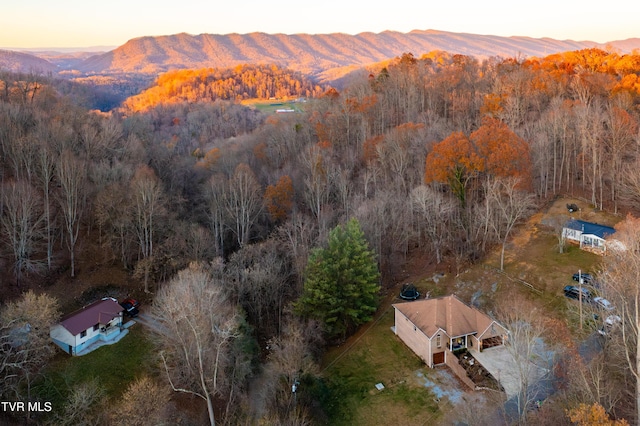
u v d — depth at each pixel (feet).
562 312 141.59
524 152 188.65
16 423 111.65
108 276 178.19
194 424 119.96
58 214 185.88
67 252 180.55
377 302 161.48
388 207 193.57
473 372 127.95
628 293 103.40
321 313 147.95
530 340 112.27
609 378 102.22
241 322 135.33
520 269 167.43
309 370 129.39
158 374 135.03
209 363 120.88
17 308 122.62
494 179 183.01
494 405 113.70
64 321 145.18
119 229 179.22
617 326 106.73
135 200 179.63
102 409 120.26
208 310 121.90
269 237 194.29
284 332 143.84
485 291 163.53
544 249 175.32
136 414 101.91
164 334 130.72
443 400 120.78
